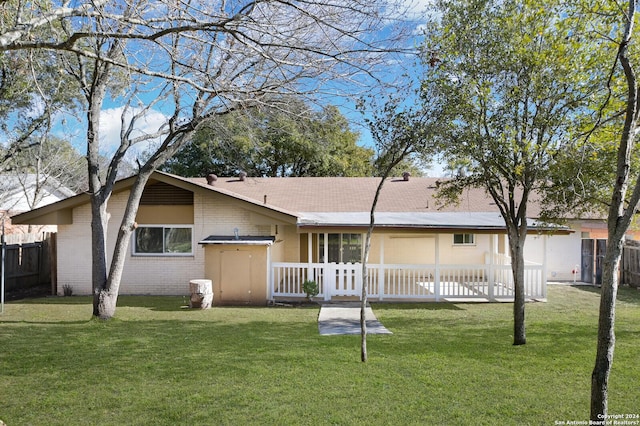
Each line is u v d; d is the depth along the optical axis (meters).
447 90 7.23
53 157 19.05
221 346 7.88
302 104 8.69
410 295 13.91
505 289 15.13
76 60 10.94
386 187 20.22
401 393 5.55
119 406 5.18
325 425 4.68
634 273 15.95
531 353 7.37
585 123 7.54
